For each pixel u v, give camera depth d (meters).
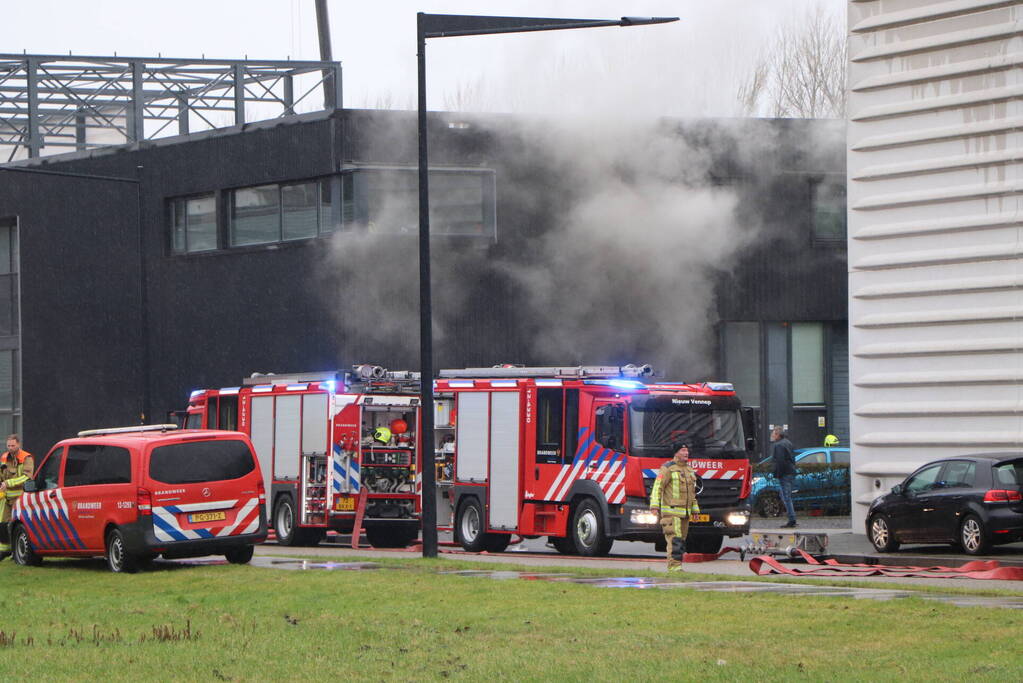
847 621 25.92
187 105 96.62
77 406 84.12
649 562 45.16
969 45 50.31
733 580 35.19
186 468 41.59
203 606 31.56
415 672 21.91
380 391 54.38
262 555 48.31
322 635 26.25
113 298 82.94
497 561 45.41
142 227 71.19
